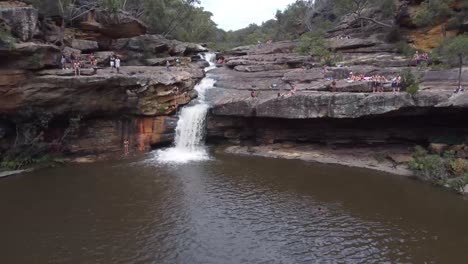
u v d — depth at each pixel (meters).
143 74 37.88
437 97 29.94
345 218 22.73
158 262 17.95
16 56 29.14
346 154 35.44
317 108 34.00
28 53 29.73
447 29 46.72
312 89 39.16
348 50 53.44
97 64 41.62
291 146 38.09
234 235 20.61
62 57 35.16
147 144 37.59
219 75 49.97
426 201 25.23
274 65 50.59
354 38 57.62
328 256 18.48
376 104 31.81
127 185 28.16
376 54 50.19
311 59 50.91
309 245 19.58
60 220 22.27
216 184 28.52
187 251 18.94
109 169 31.97
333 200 25.48
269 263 17.86
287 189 27.56
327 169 32.28
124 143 36.88
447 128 32.91
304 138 37.75
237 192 26.92
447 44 38.84
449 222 22.16
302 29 92.88
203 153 37.44
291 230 21.19
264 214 23.27
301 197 26.03
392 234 20.77
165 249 19.12
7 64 29.00
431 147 31.61
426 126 33.78
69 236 20.38
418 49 48.03
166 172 31.25
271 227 21.56
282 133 38.41
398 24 53.53
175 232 20.92
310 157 35.47
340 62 48.50
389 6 55.12
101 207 24.17
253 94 38.72
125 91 34.91
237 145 39.62
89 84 32.00
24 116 31.44
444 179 28.08
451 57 33.31
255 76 47.66
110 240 20.00
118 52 49.28
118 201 25.16
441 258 18.31
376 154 34.31
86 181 29.03
